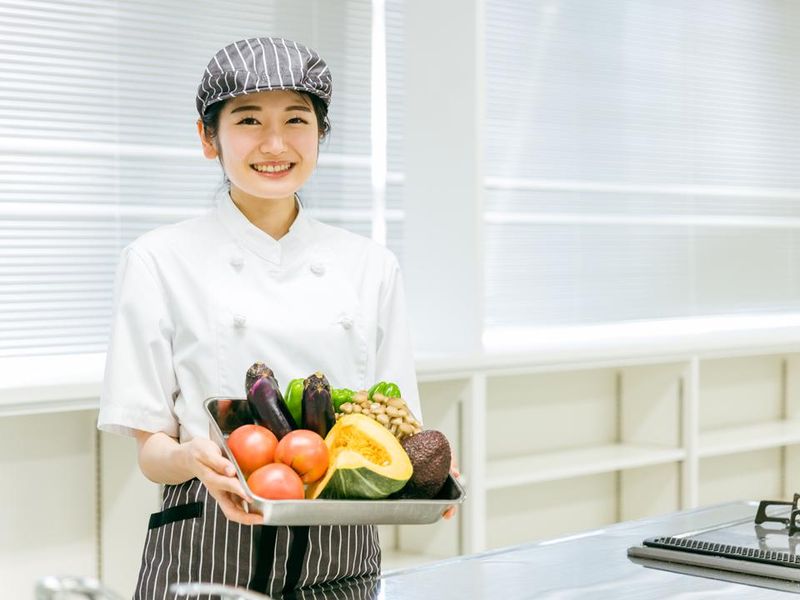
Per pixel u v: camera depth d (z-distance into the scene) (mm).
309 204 3229
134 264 1548
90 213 2836
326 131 1628
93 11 2838
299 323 1591
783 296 4516
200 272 1563
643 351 3379
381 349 1731
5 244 2697
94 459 2631
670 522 1694
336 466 1221
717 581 1358
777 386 4379
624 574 1401
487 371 3016
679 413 3615
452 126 3135
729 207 4273
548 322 3686
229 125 1491
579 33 3738
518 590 1339
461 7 3092
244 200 1605
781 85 4457
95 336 2852
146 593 1501
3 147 2699
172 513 1504
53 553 2578
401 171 3404
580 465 3330
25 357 2734
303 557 1478
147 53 2934
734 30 4254
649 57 3955
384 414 1334
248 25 3119
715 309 4234
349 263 1678
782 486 4355
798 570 1352
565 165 3721
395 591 1348
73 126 2814
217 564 1478
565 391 3654
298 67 1463
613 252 3867
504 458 3463
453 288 3146
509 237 3562
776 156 4453
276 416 1307
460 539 3037
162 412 1537
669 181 4051
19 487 2523
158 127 2959
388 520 1244
